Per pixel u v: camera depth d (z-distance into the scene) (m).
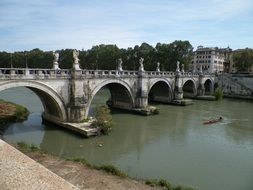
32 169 7.71
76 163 22.02
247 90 84.06
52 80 34.81
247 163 26.83
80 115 37.25
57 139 32.38
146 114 49.12
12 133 33.47
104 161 26.17
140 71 52.44
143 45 108.31
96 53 113.19
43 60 120.00
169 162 26.47
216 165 26.08
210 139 35.34
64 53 120.50
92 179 18.72
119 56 107.81
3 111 41.00
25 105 52.62
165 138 35.25
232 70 126.62
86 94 39.91
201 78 80.75
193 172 24.11
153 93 69.62
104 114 35.38
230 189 21.08
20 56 125.19
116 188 17.58
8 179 6.92
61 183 7.12
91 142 31.94
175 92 66.69
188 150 30.55
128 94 51.00
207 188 21.06
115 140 33.28
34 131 34.97
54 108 37.75
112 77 45.62
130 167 24.69
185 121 45.62
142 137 35.28
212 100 75.50
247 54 109.56
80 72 37.69
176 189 18.77
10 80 30.28
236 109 59.94
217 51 130.75
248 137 36.72
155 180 20.00
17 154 8.63
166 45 100.25
